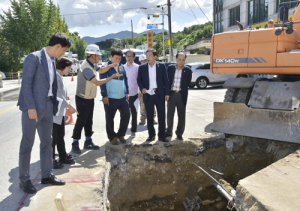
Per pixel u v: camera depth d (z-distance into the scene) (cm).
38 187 337
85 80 444
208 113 845
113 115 474
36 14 3612
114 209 414
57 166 397
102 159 438
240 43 529
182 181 514
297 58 464
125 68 546
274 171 358
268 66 501
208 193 530
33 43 3556
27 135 312
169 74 516
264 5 1753
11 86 2130
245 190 308
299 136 452
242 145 548
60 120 393
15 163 438
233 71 551
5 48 3241
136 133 609
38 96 310
